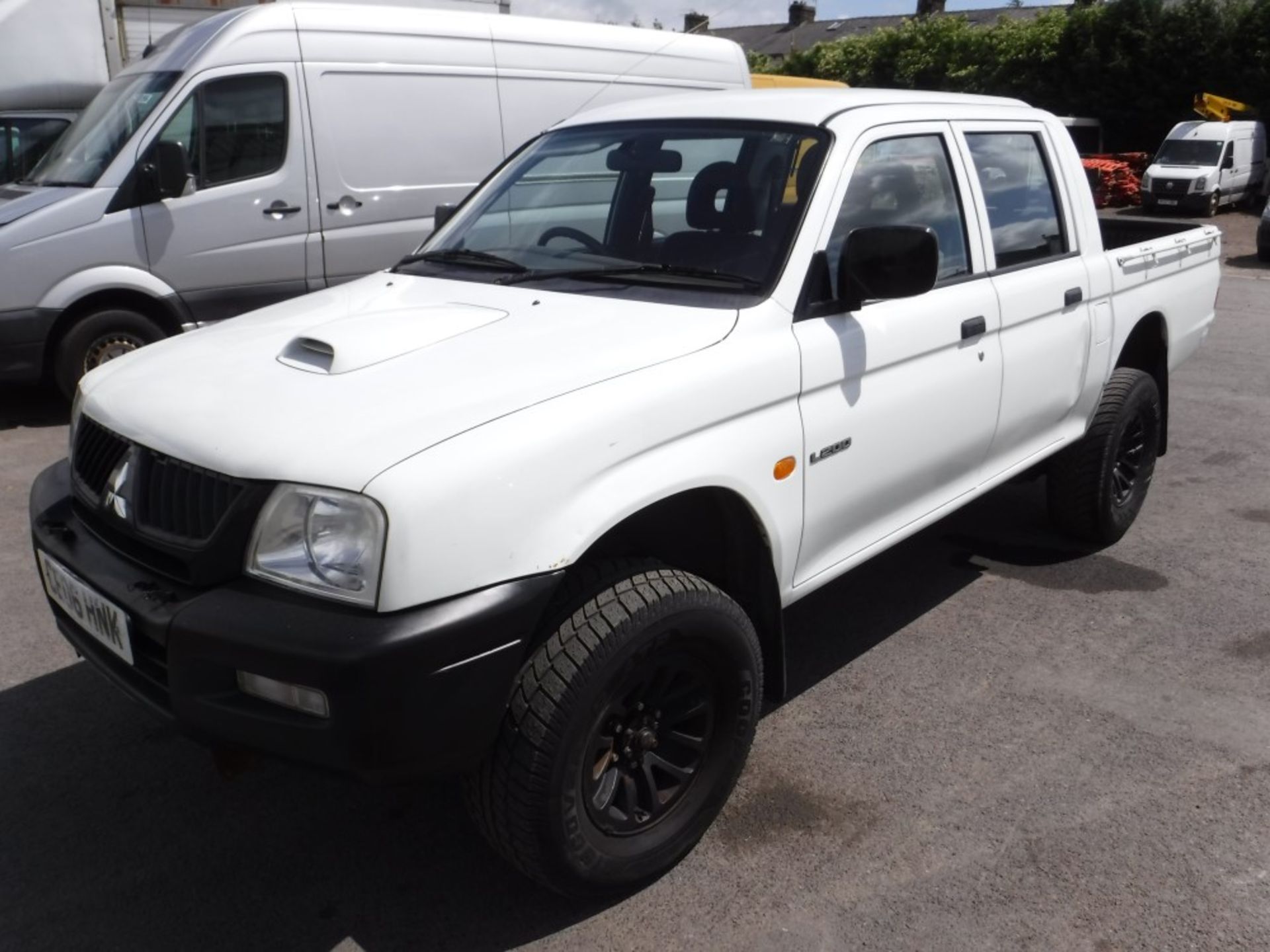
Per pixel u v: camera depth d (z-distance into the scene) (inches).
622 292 126.0
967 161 154.3
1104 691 150.9
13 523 208.7
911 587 184.9
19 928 106.2
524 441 94.2
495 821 98.4
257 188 286.7
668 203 137.2
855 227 132.6
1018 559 197.0
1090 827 121.3
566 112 334.3
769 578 119.8
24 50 383.6
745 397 112.3
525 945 104.3
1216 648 163.6
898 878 113.3
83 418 115.1
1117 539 200.7
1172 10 1102.4
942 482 149.0
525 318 118.6
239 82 281.7
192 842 119.0
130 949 104.0
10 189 298.8
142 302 282.5
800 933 105.6
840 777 130.3
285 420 96.7
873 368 129.0
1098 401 185.5
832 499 126.3
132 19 397.7
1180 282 208.1
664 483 103.3
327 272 301.4
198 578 94.0
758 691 116.7
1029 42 1171.9
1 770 131.1
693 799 113.4
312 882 113.0
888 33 1296.8
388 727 87.5
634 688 104.8
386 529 87.1
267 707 90.0
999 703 147.3
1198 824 121.8
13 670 153.7
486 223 151.6
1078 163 182.2
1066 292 167.0
